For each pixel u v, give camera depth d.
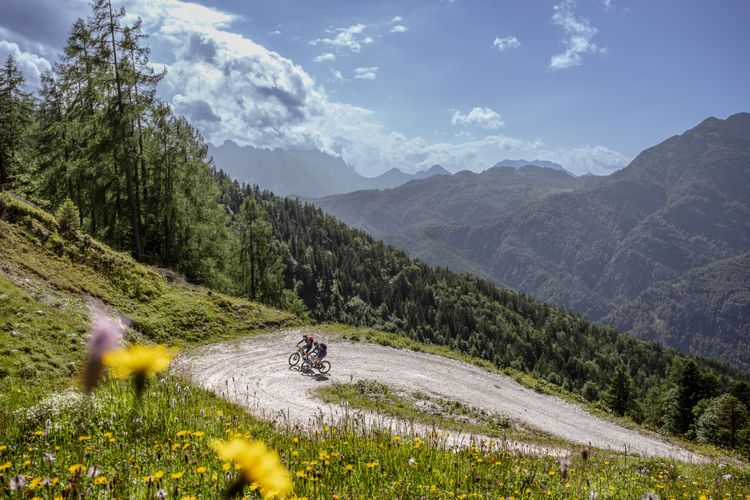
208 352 23.02
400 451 6.01
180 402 6.85
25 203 25.84
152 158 37.81
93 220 38.38
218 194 48.50
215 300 29.31
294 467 4.58
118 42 31.55
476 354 153.75
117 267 26.22
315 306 162.38
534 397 24.50
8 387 11.26
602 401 74.25
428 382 23.20
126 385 6.02
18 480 2.90
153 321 23.86
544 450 14.59
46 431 4.80
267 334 27.66
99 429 5.04
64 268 23.11
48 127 41.94
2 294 16.45
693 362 64.25
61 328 16.44
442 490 4.75
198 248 42.72
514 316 189.12
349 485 4.46
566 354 161.25
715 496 7.46
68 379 13.46
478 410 20.48
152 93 33.34
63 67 39.94
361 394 19.69
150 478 3.04
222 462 3.97
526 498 4.93
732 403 48.91
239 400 15.65
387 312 173.62
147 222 39.62
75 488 2.94
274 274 60.44
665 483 8.15
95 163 33.78
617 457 12.95
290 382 20.05
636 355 177.62
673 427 63.94
